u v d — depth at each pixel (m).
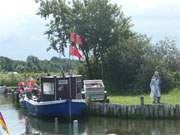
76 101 51.09
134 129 43.59
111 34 72.44
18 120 50.91
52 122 49.62
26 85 68.56
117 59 70.62
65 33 74.06
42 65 118.69
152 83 51.16
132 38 72.38
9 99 79.56
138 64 68.94
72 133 42.56
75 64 75.62
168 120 48.16
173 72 65.75
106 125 46.16
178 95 59.00
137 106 49.34
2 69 132.75
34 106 53.38
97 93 54.06
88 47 73.19
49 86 52.25
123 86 69.25
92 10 72.81
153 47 69.31
